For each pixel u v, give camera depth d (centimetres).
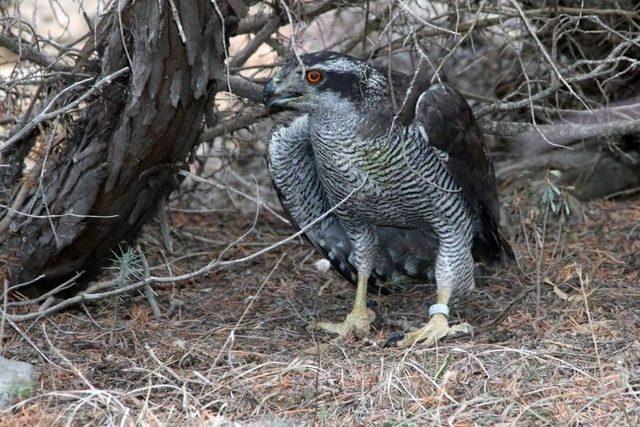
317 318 1133
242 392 880
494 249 1166
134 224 1091
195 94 984
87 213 1054
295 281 1250
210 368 939
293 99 991
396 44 1356
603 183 1505
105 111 1017
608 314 1056
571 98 1424
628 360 924
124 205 1060
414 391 872
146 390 885
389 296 1213
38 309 1087
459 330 1025
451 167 1029
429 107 1002
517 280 1195
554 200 1340
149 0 945
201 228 1413
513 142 1580
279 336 1068
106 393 828
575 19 1162
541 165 1535
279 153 1080
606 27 1104
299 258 1326
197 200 1440
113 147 1017
